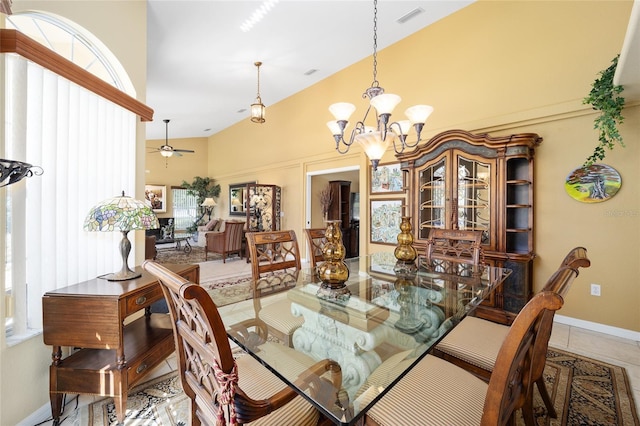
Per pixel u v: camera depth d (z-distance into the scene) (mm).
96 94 2180
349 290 2031
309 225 6473
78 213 2049
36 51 1659
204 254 7664
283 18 3701
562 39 3020
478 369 1454
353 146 5230
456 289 2010
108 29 2385
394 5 3615
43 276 1804
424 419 1019
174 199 9797
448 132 3398
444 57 3955
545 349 1258
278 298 2004
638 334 2643
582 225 2928
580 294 2949
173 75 5156
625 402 1800
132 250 2543
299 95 6324
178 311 1162
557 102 3045
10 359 1563
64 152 1930
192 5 3332
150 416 1710
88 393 1656
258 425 1022
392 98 2082
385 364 1177
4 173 1308
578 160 2953
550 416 1669
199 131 9289
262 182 7652
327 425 1188
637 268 2656
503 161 3055
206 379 1017
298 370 1174
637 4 1508
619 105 2445
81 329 1632
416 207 3738
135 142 2648
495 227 3111
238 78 5434
